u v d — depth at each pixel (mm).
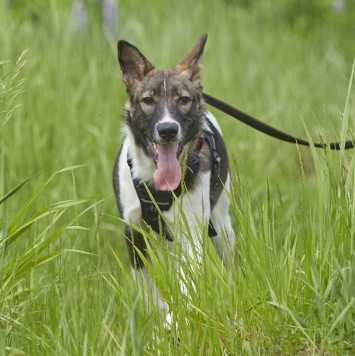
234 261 8227
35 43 16312
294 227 9406
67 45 16797
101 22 19125
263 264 7914
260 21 26609
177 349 7531
